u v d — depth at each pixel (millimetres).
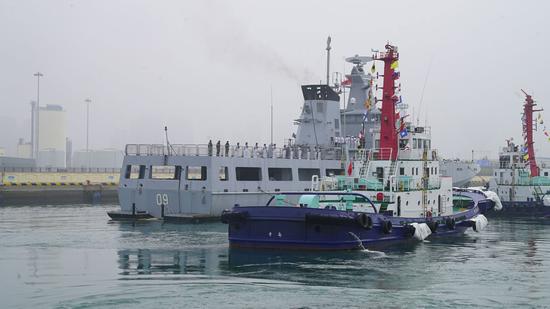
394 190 42844
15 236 44812
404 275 30984
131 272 31266
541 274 31641
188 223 54000
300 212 36375
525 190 69750
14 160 110500
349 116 76375
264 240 37531
